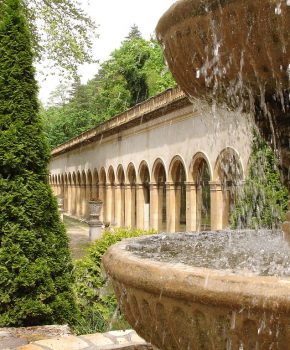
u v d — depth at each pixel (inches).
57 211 270.7
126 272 97.8
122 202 997.2
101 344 200.1
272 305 77.2
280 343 79.0
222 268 96.2
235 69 106.7
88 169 1285.7
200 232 162.4
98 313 291.3
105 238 336.5
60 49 706.2
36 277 251.1
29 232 254.7
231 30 100.0
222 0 98.3
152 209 782.5
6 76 263.7
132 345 199.2
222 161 552.4
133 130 881.5
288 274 88.5
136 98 1521.9
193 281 84.6
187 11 105.8
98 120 1847.9
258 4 93.9
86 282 307.6
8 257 248.5
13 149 257.6
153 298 92.5
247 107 131.6
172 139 700.0
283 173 135.5
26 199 256.8
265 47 98.4
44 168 268.5
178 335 90.5
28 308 249.8
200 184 642.2
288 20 92.7
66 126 2014.0
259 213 374.3
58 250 266.5
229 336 82.7
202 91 125.5
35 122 267.4
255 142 350.6
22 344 216.5
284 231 123.6
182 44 112.4
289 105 122.0
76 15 706.2
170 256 112.9
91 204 780.0
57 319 261.7
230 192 559.5
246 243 137.2
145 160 817.5
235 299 79.7
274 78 105.9
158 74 1416.1
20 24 269.7
